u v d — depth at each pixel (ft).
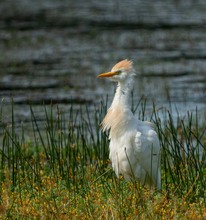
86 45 102.06
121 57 92.48
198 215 30.22
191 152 37.91
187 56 93.20
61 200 32.50
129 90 35.96
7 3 148.36
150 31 113.29
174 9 136.77
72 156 41.42
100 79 77.82
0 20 125.08
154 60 90.17
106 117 36.65
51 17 128.57
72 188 34.88
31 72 82.64
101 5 143.13
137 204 30.68
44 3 148.05
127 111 35.53
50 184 34.91
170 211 30.17
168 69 83.97
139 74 81.00
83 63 88.12
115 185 32.58
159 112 60.34
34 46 101.30
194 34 110.42
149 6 141.18
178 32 112.16
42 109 62.69
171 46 101.04
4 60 90.58
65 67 85.71
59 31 114.32
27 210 30.68
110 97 68.28
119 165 35.91
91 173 38.19
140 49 98.68
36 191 34.55
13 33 111.96
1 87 73.77
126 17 127.44
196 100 66.69
